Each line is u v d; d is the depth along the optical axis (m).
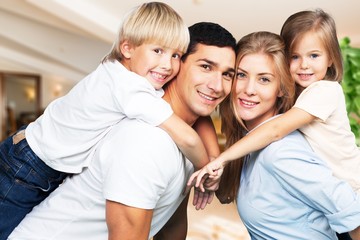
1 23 5.35
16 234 1.06
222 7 3.16
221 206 4.27
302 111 1.04
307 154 0.96
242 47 1.06
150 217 0.91
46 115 1.17
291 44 1.25
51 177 1.14
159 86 1.05
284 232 0.99
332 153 1.09
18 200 1.12
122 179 0.86
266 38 1.06
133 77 1.00
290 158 0.93
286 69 1.06
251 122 1.17
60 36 5.80
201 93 1.02
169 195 1.02
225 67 1.00
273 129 0.99
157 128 0.92
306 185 0.91
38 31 5.61
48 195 1.17
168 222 1.44
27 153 1.13
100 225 1.00
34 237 1.02
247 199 1.05
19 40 5.90
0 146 1.22
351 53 2.19
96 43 6.09
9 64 8.82
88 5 3.55
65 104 1.11
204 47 0.99
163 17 1.02
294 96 1.16
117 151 0.89
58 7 3.32
